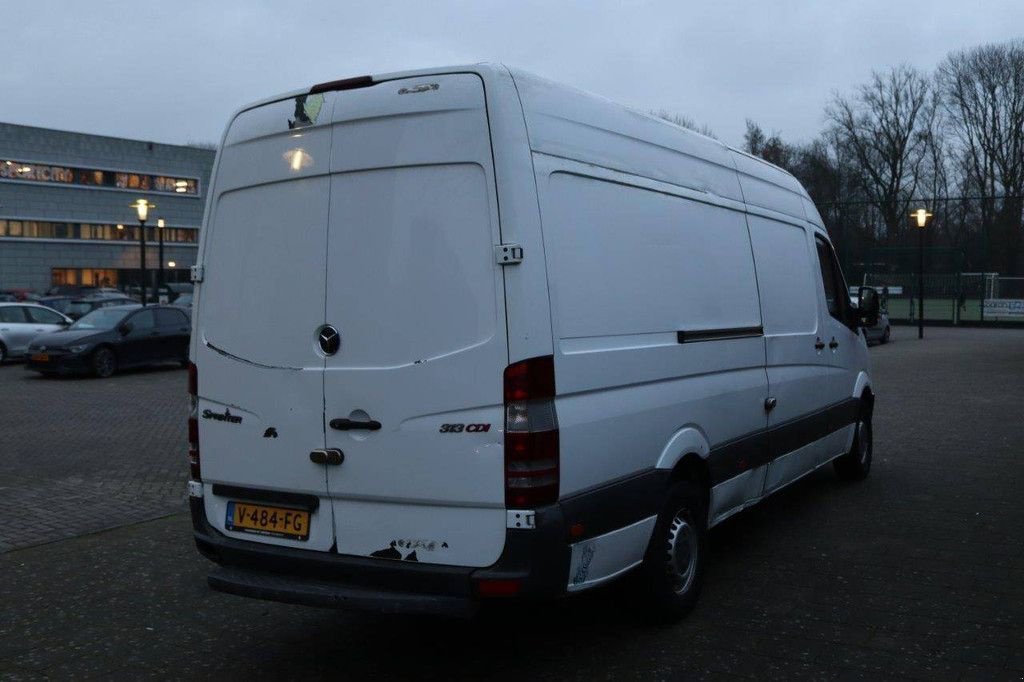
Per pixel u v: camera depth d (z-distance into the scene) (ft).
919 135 188.65
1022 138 180.34
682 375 16.55
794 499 25.95
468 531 13.04
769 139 209.97
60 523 23.93
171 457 33.35
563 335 13.37
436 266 13.21
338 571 13.78
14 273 201.87
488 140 12.97
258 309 14.65
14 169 200.85
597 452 13.89
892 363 72.79
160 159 225.76
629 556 14.87
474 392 12.91
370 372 13.56
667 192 16.85
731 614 16.90
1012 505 24.93
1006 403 46.75
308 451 14.08
